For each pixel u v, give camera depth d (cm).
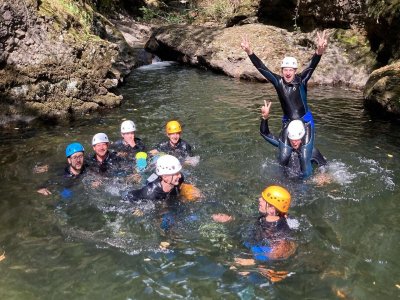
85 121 597
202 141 515
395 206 361
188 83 826
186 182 405
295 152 426
